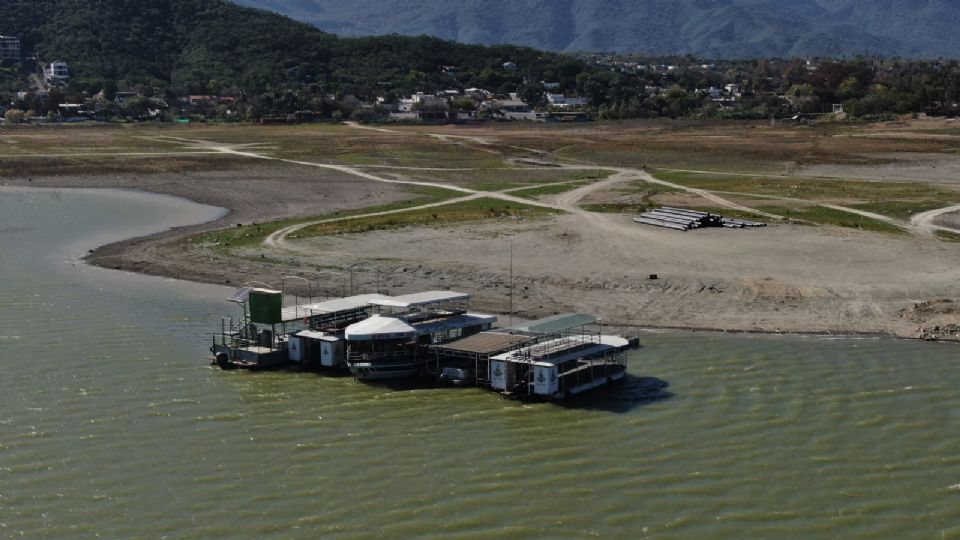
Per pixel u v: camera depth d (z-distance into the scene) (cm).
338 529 3797
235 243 9412
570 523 3838
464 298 6375
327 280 7900
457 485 4166
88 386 5338
